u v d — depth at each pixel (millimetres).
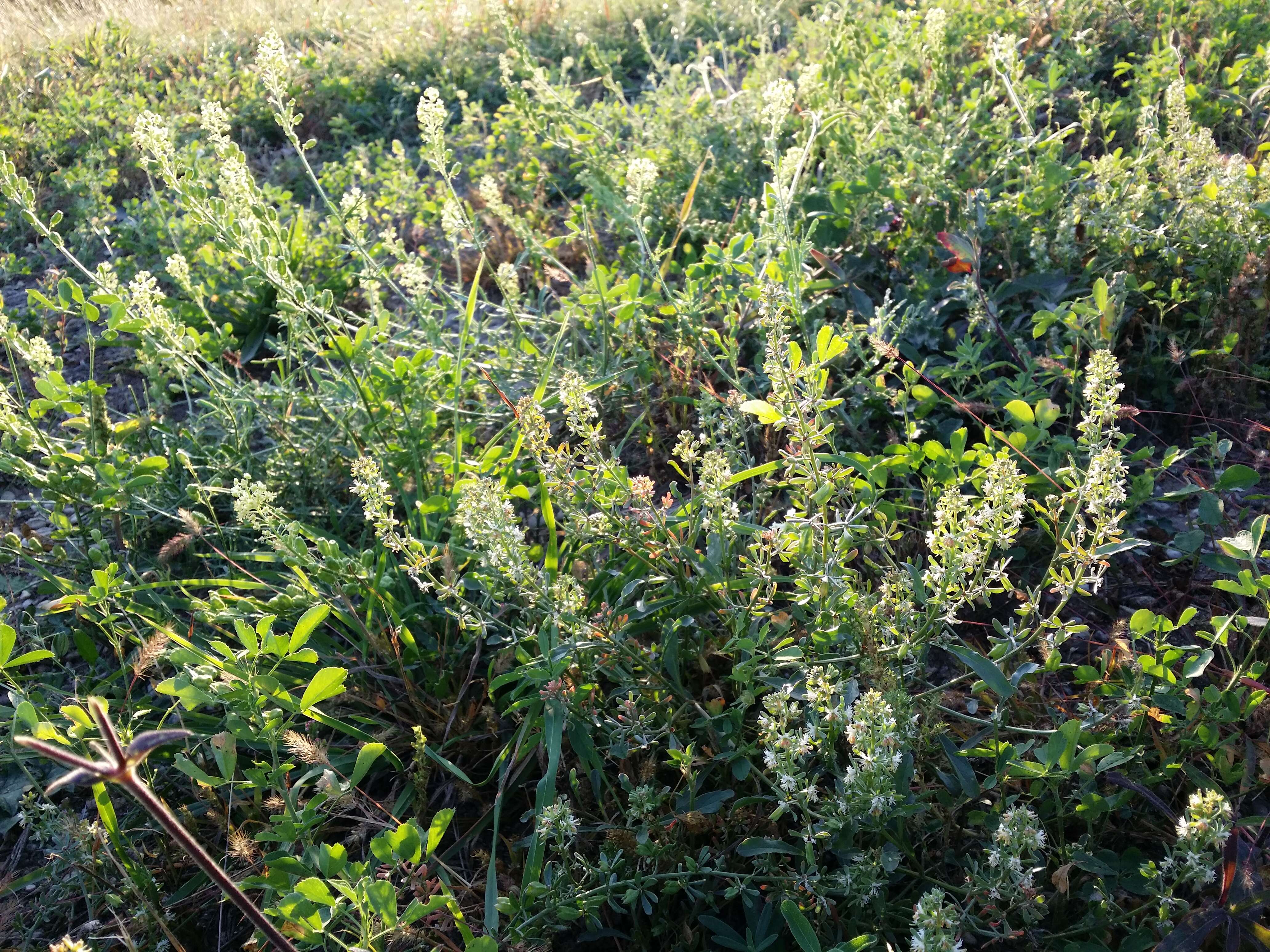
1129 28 5398
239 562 3238
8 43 8953
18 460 2900
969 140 4469
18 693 2555
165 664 2873
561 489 2414
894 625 2207
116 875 2428
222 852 2531
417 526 3082
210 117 3150
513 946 2029
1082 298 3398
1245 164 3383
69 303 3752
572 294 4133
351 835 2488
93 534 3105
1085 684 2461
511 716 2680
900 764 1956
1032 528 2887
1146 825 2162
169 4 9852
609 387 3623
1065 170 3570
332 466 3457
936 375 3156
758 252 3617
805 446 2338
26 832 2678
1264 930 1748
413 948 2152
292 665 2793
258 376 4547
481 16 8312
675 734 2422
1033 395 3035
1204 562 2422
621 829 2123
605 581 2758
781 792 1977
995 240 3611
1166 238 3330
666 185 4656
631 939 2211
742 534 2715
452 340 4215
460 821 2557
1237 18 5238
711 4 7430
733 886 2078
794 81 5762
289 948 1460
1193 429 3250
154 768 2680
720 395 3475
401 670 2605
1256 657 2447
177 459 3451
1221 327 3184
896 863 1918
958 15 5648
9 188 3240
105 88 7754
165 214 5305
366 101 7391
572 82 7312
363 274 3662
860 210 3857
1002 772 2070
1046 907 2006
